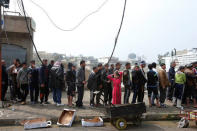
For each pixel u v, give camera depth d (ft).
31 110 24.44
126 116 20.10
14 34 41.75
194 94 29.09
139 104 20.72
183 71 27.61
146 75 29.35
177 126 21.34
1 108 25.07
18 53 41.27
